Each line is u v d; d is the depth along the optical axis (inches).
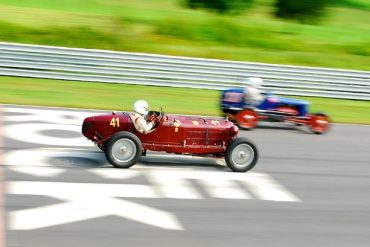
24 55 898.1
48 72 905.5
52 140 605.6
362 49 1332.4
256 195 494.0
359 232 434.0
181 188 493.4
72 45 1115.3
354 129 792.3
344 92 984.3
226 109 737.6
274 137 702.5
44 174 498.3
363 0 2316.7
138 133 536.7
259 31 1338.6
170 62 929.5
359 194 521.0
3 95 791.1
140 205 447.8
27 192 454.0
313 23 1656.0
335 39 1534.2
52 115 714.2
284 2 1635.1
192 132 545.3
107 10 1567.4
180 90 924.6
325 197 504.7
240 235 409.7
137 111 534.3
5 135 609.6
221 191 495.5
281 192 506.6
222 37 1268.5
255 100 728.3
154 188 487.2
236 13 1578.5
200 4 1612.9
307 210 470.3
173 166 551.2
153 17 1492.4
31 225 394.9
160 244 383.9
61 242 373.4
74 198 449.7
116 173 514.6
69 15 1371.8
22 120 676.7
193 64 934.4
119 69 920.9
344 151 665.0
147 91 898.1
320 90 973.8
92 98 823.7
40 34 1123.3
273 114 732.7
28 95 804.6
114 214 426.6
